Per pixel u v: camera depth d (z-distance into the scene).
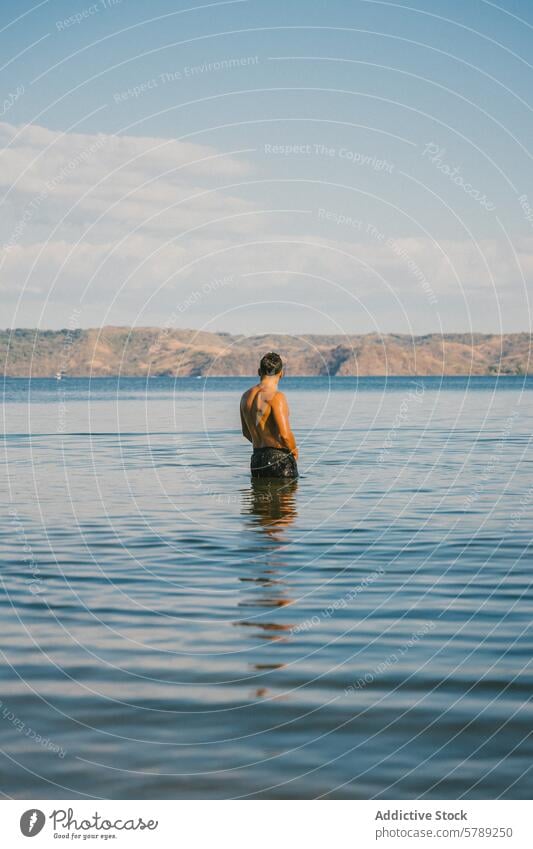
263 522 13.34
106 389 105.44
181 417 41.41
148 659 7.26
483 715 6.11
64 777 5.38
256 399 18.06
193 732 5.90
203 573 10.12
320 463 20.83
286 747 5.70
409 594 9.20
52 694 6.55
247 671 6.96
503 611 8.56
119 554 11.20
